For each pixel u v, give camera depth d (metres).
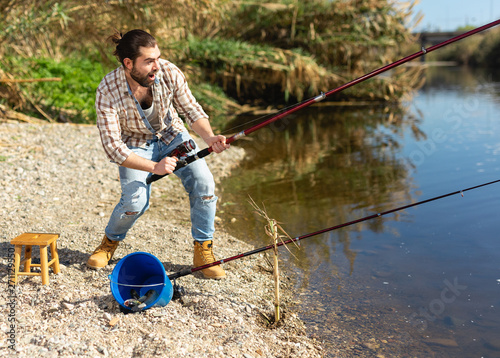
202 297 2.97
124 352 2.45
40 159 5.85
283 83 12.88
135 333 2.58
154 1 8.79
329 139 8.88
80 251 3.57
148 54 2.73
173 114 3.18
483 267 3.45
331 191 5.59
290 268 3.60
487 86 17.20
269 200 5.31
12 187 4.98
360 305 3.05
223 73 12.35
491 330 2.73
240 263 3.61
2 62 7.76
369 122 10.66
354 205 5.04
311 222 4.59
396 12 13.55
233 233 4.32
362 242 4.02
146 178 3.12
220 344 2.55
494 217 4.36
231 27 13.55
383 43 13.62
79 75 8.99
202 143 7.80
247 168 6.83
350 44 13.68
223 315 2.80
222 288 3.15
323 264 3.65
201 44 11.52
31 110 7.89
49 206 4.62
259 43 13.81
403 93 14.10
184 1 9.05
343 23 13.47
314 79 12.81
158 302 2.81
